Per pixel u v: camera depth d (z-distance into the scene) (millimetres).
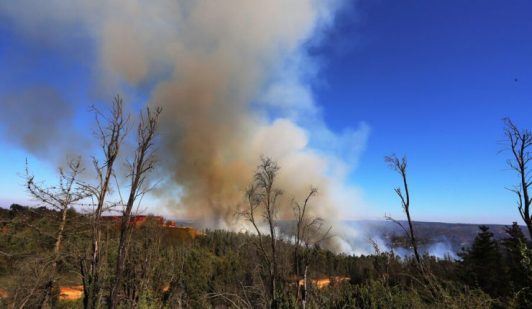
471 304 11836
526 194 17188
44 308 17188
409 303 14516
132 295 19547
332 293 20312
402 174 23672
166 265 25344
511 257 31734
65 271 17422
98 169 12453
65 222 16156
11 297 17016
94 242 11977
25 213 17391
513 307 11750
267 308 19234
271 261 27875
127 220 11492
